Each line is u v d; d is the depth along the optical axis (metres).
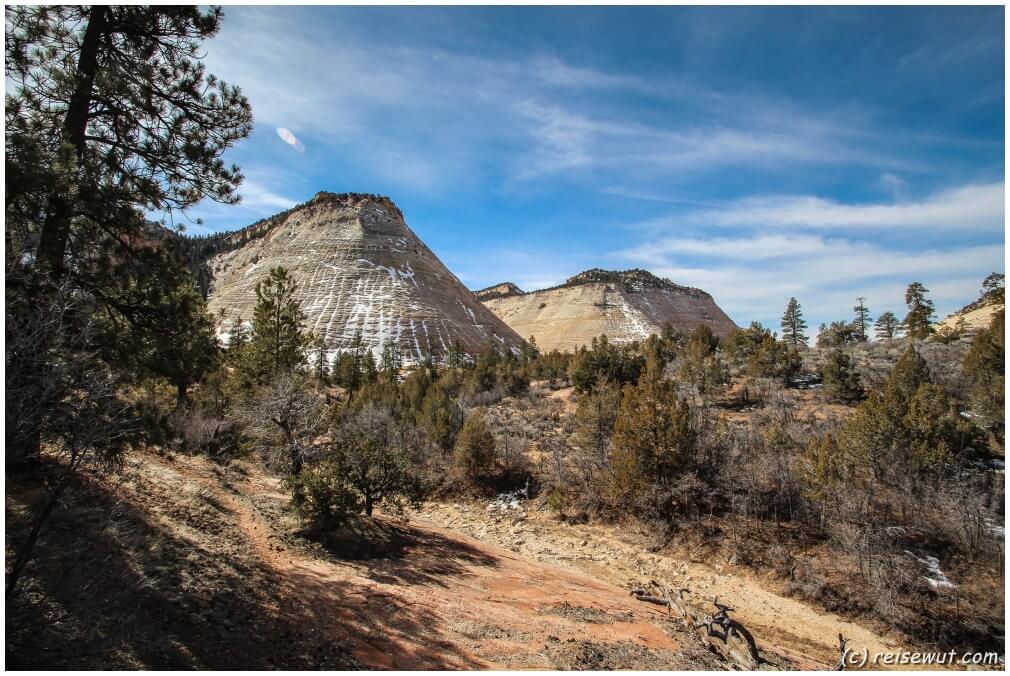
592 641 10.12
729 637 11.18
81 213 9.49
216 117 12.03
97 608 6.45
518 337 148.62
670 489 20.89
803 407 32.84
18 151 7.80
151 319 10.80
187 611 7.39
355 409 30.94
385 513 19.27
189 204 11.69
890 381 28.81
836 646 13.23
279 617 8.23
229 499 14.23
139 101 11.03
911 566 15.25
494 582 13.65
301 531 13.31
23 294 6.77
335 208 173.12
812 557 17.12
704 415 28.72
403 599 10.40
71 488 8.92
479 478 27.14
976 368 29.19
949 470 18.70
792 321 91.50
